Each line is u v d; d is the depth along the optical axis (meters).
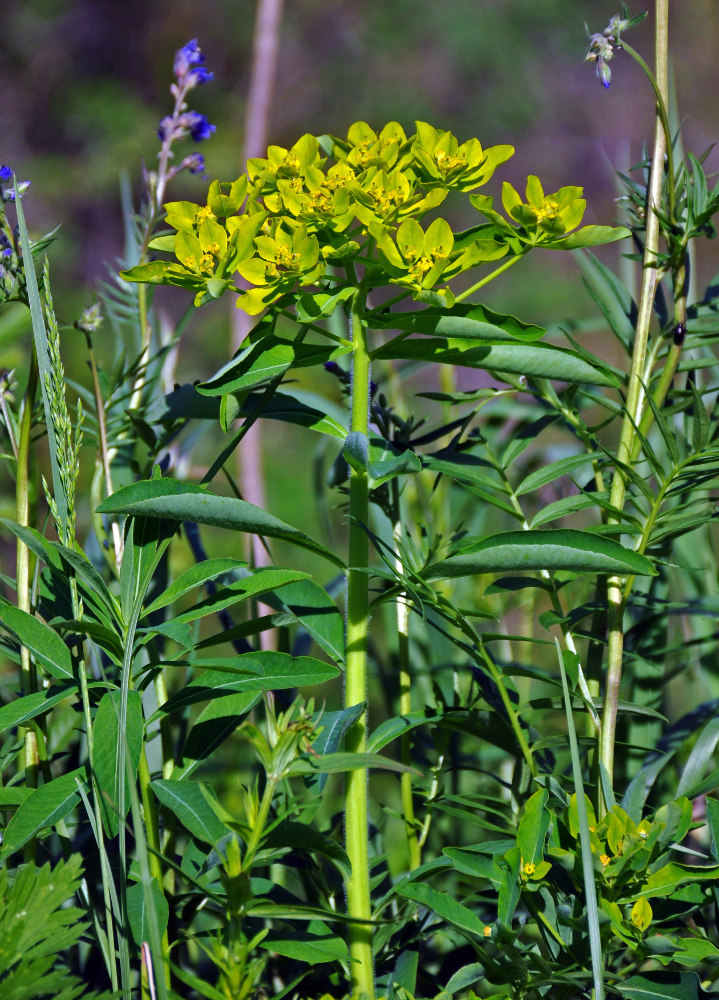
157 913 2.59
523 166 18.17
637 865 2.58
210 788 2.62
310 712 2.56
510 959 2.60
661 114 2.70
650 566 2.57
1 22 16.88
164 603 2.64
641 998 2.59
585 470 2.81
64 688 2.63
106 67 17.45
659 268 2.71
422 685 2.94
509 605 3.06
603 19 18.36
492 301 13.89
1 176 2.68
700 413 2.65
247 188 2.64
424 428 3.48
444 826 2.90
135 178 15.70
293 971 2.74
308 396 2.91
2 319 2.90
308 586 2.70
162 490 2.59
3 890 2.57
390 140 2.64
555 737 2.71
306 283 2.62
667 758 2.77
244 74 17.77
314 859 2.71
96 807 2.60
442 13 18.34
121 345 2.95
